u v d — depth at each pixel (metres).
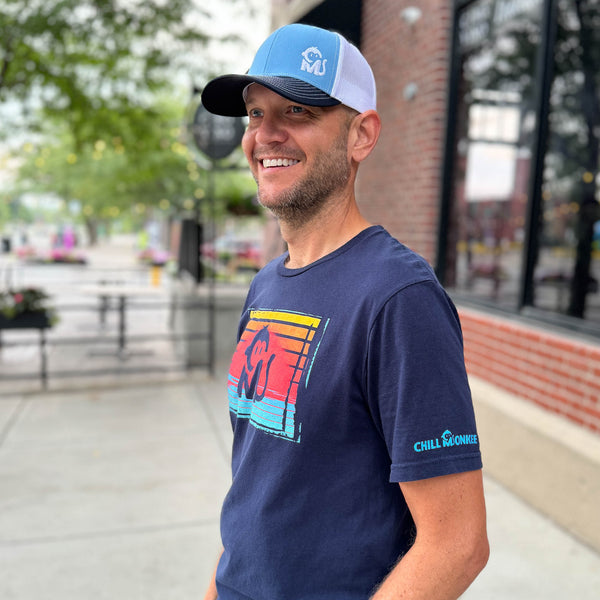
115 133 7.23
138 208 27.78
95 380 6.52
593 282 3.94
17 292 6.16
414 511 0.93
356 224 1.16
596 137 4.04
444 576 0.90
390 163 5.68
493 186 4.66
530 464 3.63
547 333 3.70
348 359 0.98
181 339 7.89
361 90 1.12
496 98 4.61
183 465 4.32
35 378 6.57
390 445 0.94
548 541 3.23
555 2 3.85
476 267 4.84
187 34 6.28
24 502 3.71
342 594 1.01
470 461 0.91
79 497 3.80
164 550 3.22
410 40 5.24
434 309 0.95
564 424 3.44
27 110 6.87
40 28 5.73
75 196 26.77
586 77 4.00
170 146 11.58
